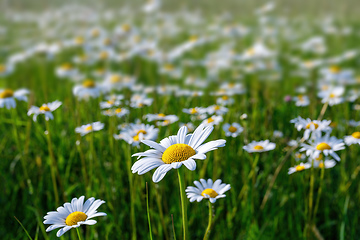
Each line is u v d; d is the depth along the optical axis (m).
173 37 1.99
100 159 0.99
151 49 1.43
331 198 0.93
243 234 0.87
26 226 0.92
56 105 0.86
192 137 0.67
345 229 0.88
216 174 0.94
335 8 2.74
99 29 1.65
